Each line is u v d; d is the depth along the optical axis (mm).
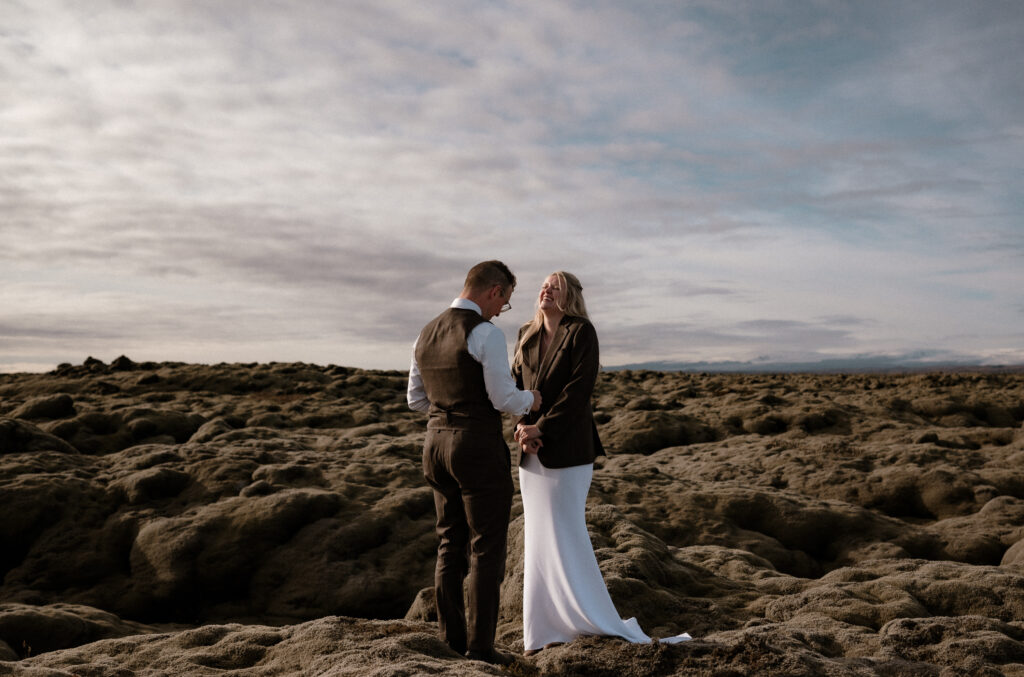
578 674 3537
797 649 3990
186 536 9352
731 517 10617
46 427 16297
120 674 3715
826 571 9641
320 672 3473
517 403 3582
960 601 5508
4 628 6008
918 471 12133
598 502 10945
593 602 3918
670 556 7172
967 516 10766
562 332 3994
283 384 26422
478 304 3766
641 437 18578
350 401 23422
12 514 9766
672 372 41656
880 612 5180
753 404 21719
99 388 24969
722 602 6066
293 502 9914
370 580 9008
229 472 11273
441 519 3850
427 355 3732
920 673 3826
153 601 8891
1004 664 3945
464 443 3557
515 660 3680
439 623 3836
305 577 9086
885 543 9672
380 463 12344
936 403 26422
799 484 12648
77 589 9078
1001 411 26250
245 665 3941
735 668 3473
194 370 28406
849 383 36375
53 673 3047
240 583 9195
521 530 6879
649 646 3658
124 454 12438
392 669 3166
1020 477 11961
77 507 10219
